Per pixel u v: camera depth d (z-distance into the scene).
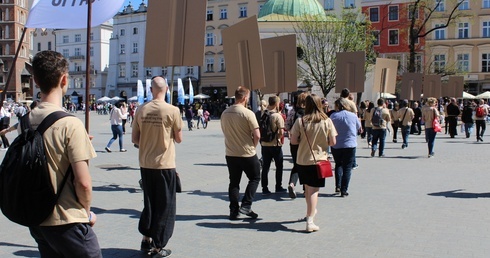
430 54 57.59
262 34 42.81
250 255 5.61
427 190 9.76
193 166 13.61
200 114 35.88
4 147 19.12
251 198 7.39
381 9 59.88
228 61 10.44
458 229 6.72
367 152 17.55
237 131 7.26
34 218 3.04
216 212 7.86
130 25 77.31
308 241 6.18
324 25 38.34
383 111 15.91
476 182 10.73
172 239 6.29
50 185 3.07
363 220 7.27
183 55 8.99
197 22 8.93
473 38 57.16
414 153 17.23
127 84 77.56
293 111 10.45
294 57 11.10
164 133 5.62
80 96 86.38
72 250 3.21
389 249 5.80
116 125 17.44
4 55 88.50
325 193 9.50
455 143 21.84
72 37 88.31
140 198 8.97
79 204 3.24
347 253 5.66
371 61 40.28
